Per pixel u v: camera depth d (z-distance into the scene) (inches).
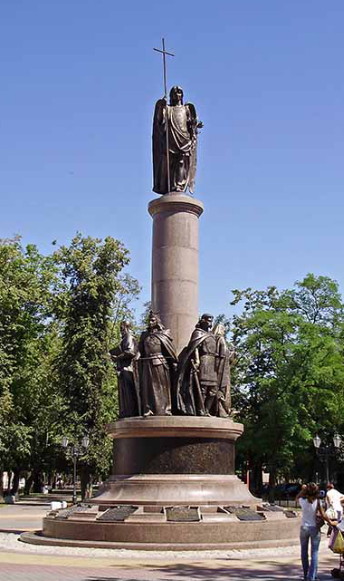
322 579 567.8
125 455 840.3
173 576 551.2
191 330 902.4
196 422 820.0
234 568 599.5
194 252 933.2
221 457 836.0
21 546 740.7
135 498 789.9
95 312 2101.4
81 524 737.0
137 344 892.6
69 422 2016.5
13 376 2069.4
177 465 812.6
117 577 543.5
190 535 708.0
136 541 708.0
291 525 767.1
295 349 2059.5
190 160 986.7
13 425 2059.5
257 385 2172.7
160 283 917.2
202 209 953.5
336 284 2273.6
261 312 2170.3
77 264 2107.5
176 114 984.3
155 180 988.6
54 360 2139.5
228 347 907.4
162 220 934.4
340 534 577.3
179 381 847.7
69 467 2738.7
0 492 2206.0
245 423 2151.8
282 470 2482.8
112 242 2134.6
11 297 1973.4
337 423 2165.4
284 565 620.7
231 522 725.9
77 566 604.1
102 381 2059.5
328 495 684.7
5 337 2012.8
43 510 1728.6
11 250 2055.9
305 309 2288.4
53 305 2117.4
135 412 864.3
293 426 2032.5
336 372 2063.2
